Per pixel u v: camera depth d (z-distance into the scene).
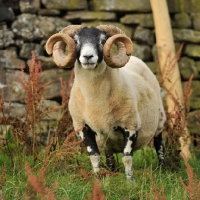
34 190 9.09
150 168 13.43
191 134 20.25
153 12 20.09
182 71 20.78
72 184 11.29
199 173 13.69
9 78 19.36
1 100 13.75
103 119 12.12
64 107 14.87
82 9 20.20
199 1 21.19
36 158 13.18
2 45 19.55
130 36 20.52
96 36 11.35
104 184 11.30
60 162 12.73
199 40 20.98
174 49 20.02
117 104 12.02
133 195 11.12
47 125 18.86
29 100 13.48
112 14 20.36
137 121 12.30
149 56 20.62
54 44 11.82
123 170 13.82
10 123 13.76
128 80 12.45
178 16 21.14
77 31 11.71
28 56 19.66
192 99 20.61
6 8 19.61
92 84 11.74
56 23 19.95
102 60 11.43
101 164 13.60
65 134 14.55
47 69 19.73
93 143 12.50
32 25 19.75
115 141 12.73
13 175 11.98
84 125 12.48
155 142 14.92
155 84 14.41
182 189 11.30
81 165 13.18
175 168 14.11
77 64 11.74
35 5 19.91
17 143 13.45
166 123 15.55
